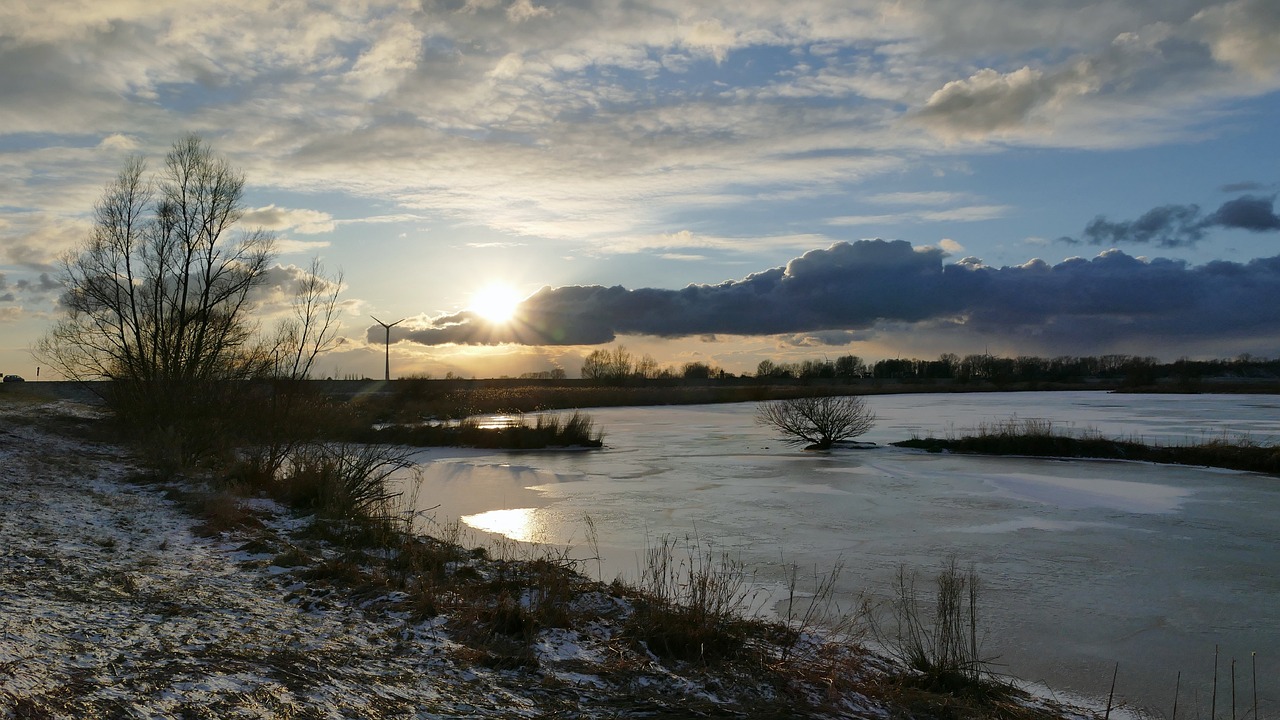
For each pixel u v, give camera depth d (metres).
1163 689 7.89
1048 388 121.50
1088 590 11.27
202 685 5.04
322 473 15.48
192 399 19.91
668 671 6.91
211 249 25.84
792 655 7.77
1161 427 38.34
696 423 47.59
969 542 14.30
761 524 16.00
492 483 22.20
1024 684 7.98
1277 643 9.20
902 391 101.31
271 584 8.50
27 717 4.12
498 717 5.33
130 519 11.97
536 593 8.99
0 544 9.09
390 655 6.40
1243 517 16.73
